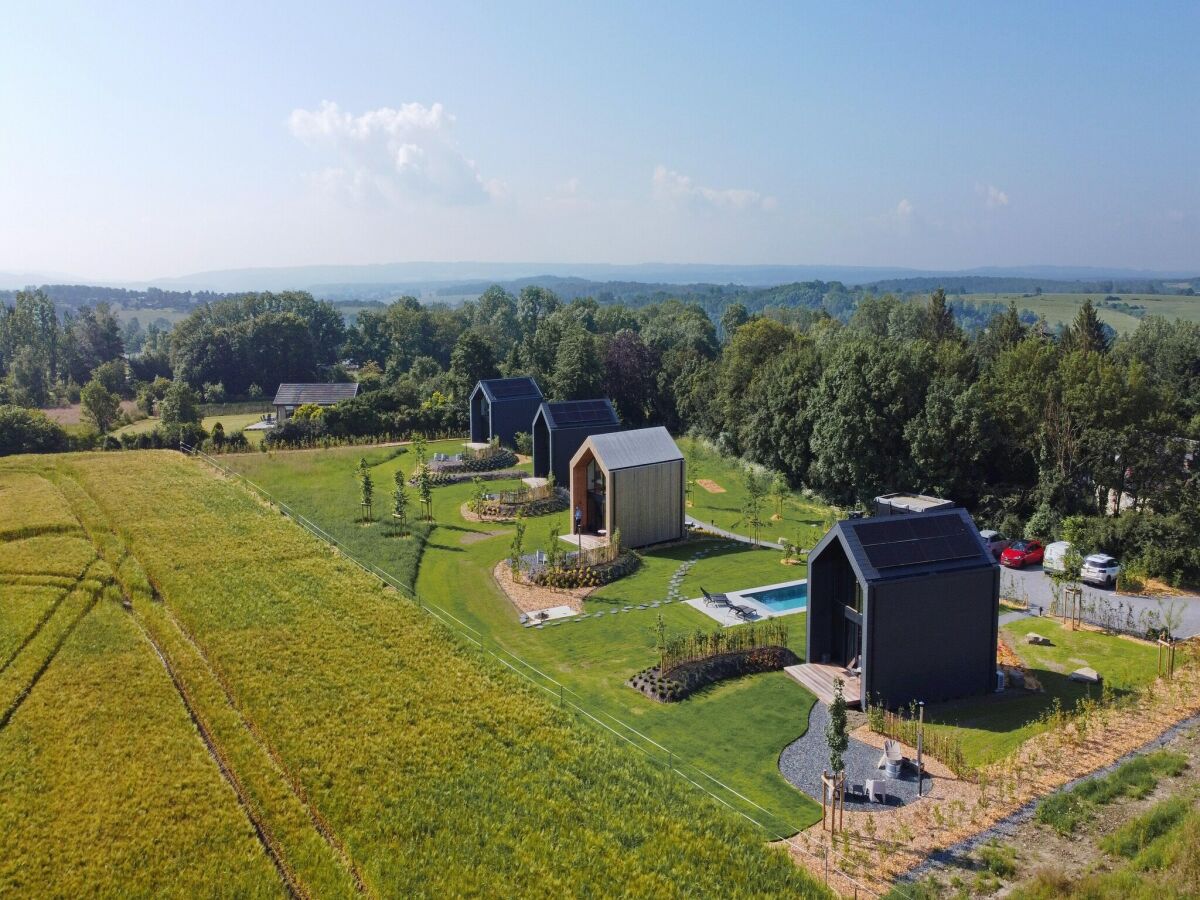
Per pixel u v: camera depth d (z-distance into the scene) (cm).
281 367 12800
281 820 2206
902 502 5053
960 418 5266
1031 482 5306
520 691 2898
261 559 4209
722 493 6284
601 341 10150
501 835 2105
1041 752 2530
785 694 2964
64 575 3938
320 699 2812
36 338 13388
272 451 7588
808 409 6125
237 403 11650
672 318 15662
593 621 3681
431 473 6481
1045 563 4400
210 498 5438
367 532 4953
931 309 10538
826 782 2222
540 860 2009
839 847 2095
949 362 6350
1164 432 4775
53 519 4828
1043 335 9231
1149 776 2355
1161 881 1861
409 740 2555
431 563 4491
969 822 2180
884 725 2658
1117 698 2878
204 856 2084
